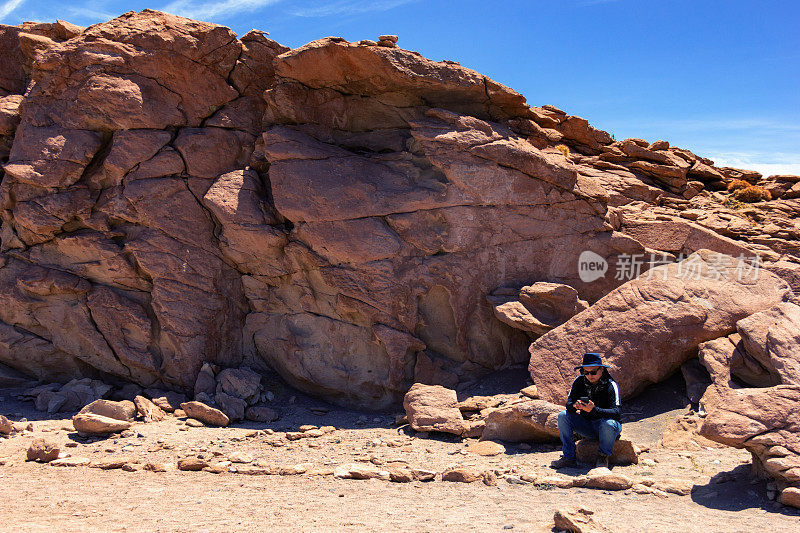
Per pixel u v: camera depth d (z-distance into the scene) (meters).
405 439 9.59
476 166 11.92
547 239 12.09
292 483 7.12
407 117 13.06
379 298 11.77
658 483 6.45
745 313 9.78
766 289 10.13
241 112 13.47
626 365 9.68
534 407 8.40
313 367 12.21
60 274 12.31
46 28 15.06
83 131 12.45
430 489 6.70
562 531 4.71
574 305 11.35
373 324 11.83
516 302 11.55
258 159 13.16
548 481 6.60
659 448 8.17
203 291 12.49
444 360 11.99
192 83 12.99
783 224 14.55
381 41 12.39
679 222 12.21
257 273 12.79
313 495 6.47
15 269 12.49
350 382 12.03
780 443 5.97
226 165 13.14
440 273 11.84
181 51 12.79
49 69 12.70
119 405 10.62
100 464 8.02
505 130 12.66
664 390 9.99
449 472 7.13
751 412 6.26
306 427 10.39
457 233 11.91
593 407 7.12
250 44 13.58
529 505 5.73
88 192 12.48
